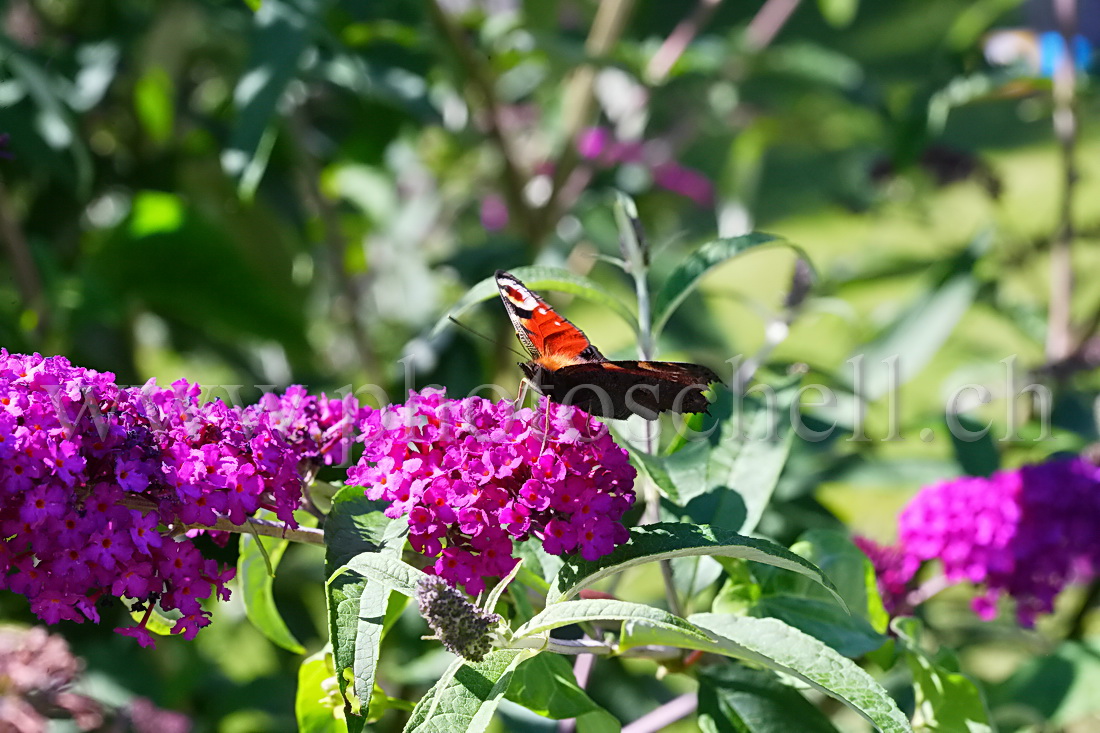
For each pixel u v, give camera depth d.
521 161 1.39
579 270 1.43
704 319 1.31
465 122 1.26
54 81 1.04
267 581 0.81
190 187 1.26
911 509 0.88
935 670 0.80
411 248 1.34
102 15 1.20
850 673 0.74
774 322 0.90
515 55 1.15
